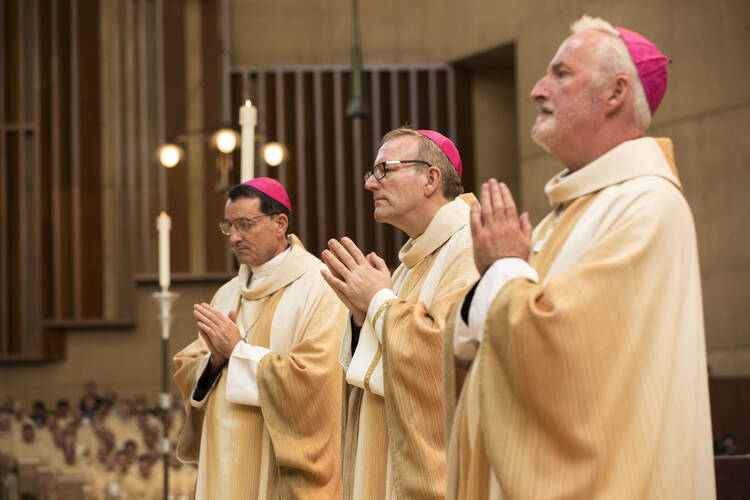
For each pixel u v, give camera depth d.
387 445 2.81
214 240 14.04
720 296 10.69
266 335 3.75
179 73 14.23
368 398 2.86
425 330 2.56
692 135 11.08
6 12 14.49
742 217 10.59
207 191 14.09
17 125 14.30
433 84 14.37
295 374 3.44
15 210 14.36
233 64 14.46
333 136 14.37
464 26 14.12
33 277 14.30
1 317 14.10
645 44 1.99
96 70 14.38
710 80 10.95
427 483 2.52
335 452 3.52
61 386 14.19
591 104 1.97
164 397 5.84
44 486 10.84
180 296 14.12
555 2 12.59
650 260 1.78
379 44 14.59
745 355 10.40
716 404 9.05
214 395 3.65
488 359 1.79
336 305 3.68
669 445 1.74
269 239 3.88
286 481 3.45
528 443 1.73
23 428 11.66
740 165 10.64
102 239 14.23
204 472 3.60
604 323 1.72
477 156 14.41
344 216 14.07
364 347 2.76
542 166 12.58
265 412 3.46
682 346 1.79
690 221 1.88
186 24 14.38
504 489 1.72
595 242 1.85
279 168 14.11
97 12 14.42
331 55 14.59
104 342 14.23
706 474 1.79
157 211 14.15
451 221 2.93
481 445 1.87
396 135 3.03
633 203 1.85
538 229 2.12
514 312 1.75
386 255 13.99
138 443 11.55
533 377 1.71
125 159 14.27
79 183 14.15
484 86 14.52
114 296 14.20
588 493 1.69
